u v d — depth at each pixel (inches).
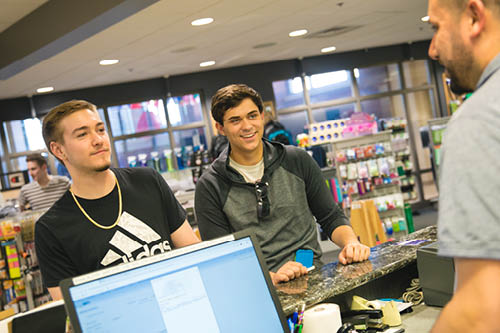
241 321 46.6
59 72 297.7
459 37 36.7
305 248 88.7
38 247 67.4
